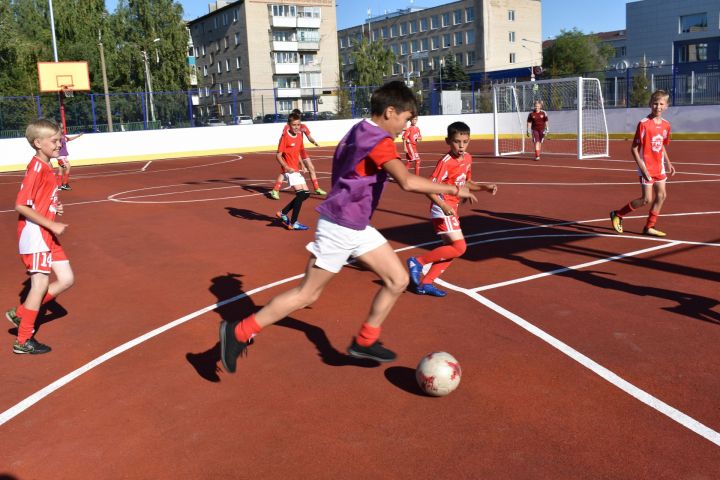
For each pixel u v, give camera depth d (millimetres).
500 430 3615
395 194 13727
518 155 23484
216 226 10648
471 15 75312
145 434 3734
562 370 4367
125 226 11000
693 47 56031
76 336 5445
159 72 56469
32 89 42469
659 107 8039
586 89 26188
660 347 4699
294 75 72812
